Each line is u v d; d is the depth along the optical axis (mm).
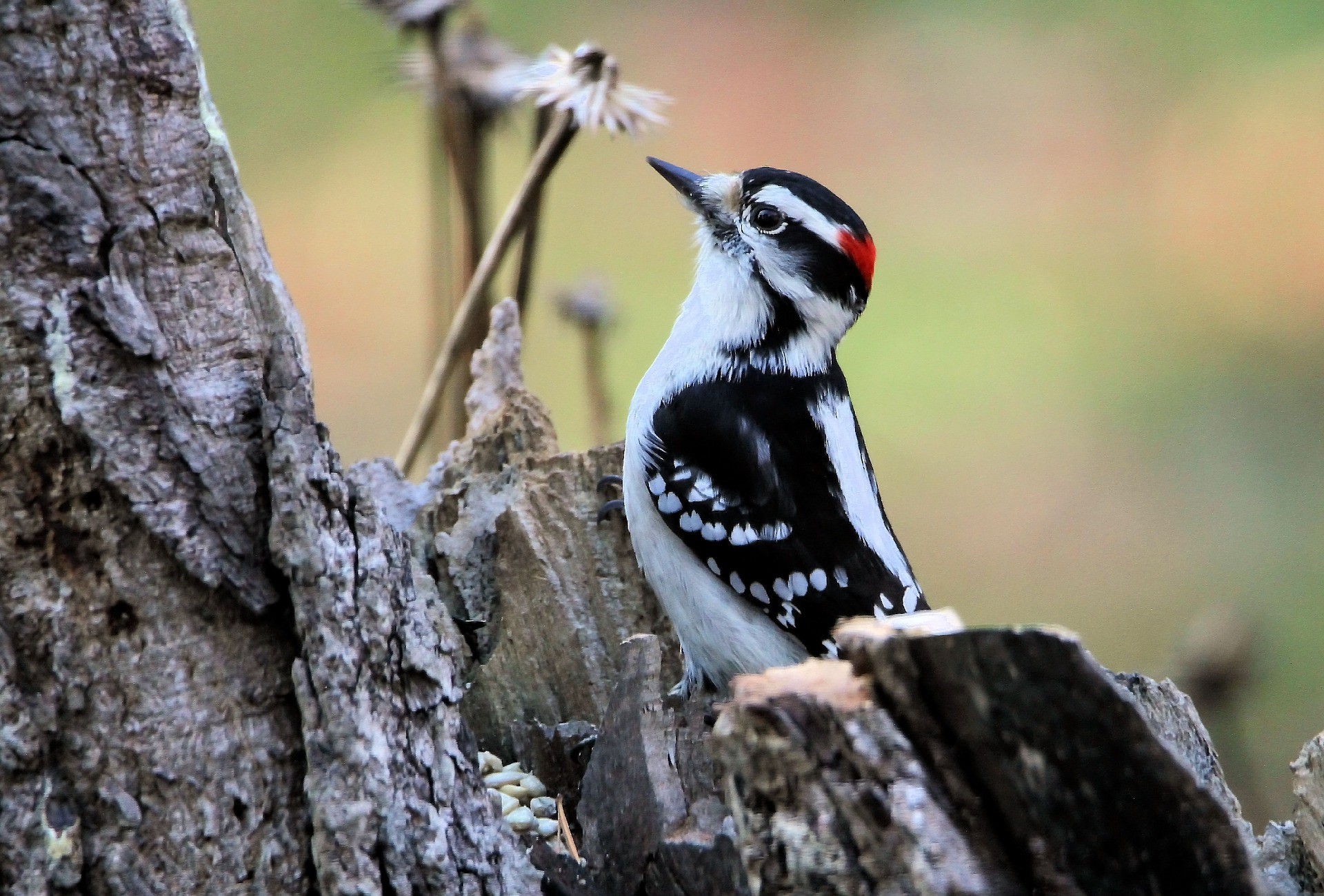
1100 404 18656
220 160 6391
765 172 9641
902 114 20953
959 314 19641
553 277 18562
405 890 6168
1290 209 19953
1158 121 20906
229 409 6188
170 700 6059
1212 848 4816
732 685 5289
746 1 20875
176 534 6031
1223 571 16953
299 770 6207
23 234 5879
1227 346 19219
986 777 4922
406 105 18734
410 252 18391
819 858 4938
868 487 9461
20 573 5906
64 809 5973
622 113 9352
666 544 8992
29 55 5852
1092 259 20031
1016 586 17047
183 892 6051
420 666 6352
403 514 9570
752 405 9188
